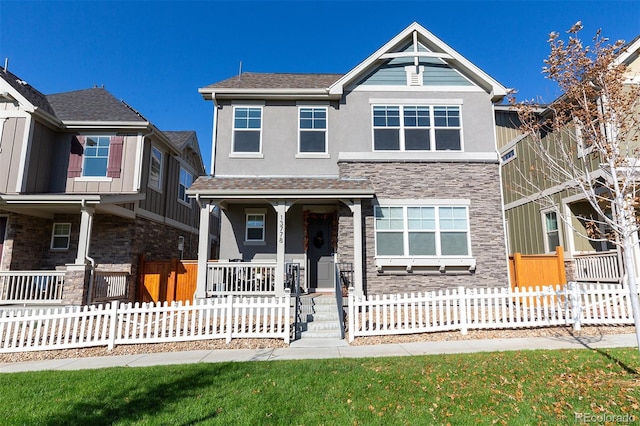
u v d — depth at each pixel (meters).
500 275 12.55
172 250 18.22
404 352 7.65
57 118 14.50
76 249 14.28
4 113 13.62
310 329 9.90
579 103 7.20
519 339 8.52
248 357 7.53
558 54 6.98
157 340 8.70
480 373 5.91
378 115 13.66
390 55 13.74
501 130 18.73
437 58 13.96
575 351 7.06
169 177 17.84
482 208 12.95
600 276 12.37
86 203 12.26
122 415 4.59
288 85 14.36
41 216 14.12
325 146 13.83
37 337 8.45
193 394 5.27
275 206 12.11
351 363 6.77
